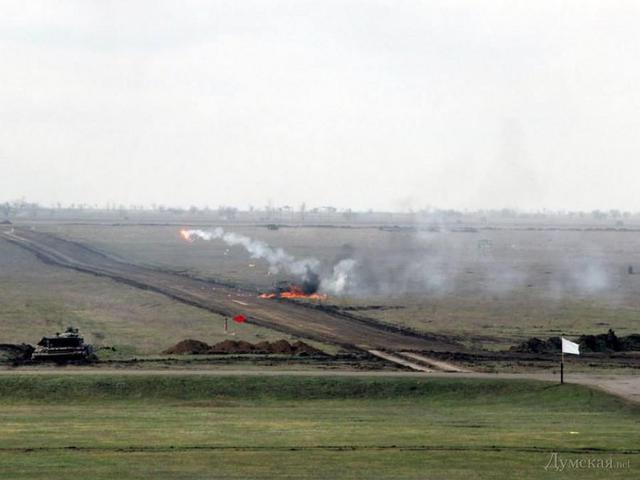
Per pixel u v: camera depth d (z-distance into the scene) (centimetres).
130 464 19725
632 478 19025
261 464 19838
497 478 18900
